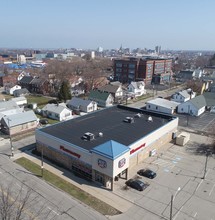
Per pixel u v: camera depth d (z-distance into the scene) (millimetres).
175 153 48688
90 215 30469
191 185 37562
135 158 42406
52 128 48938
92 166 37531
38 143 46875
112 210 31516
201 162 45156
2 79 123375
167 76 152500
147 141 45156
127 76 142500
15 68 186750
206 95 90438
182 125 67312
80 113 75062
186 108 79062
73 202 32812
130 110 63969
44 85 105812
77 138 44406
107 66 196750
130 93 104312
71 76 120375
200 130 63219
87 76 117188
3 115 62531
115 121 54531
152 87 129500
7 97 98250
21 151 47969
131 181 37125
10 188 35250
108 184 36812
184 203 33219
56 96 99750
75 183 37406
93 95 91062
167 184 37719
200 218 30469
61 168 41812
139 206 32469
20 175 39000
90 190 35719
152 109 81438
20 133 57844
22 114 60375
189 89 103125
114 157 34562
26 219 28984
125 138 45000
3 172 39781
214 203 33375
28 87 111250
